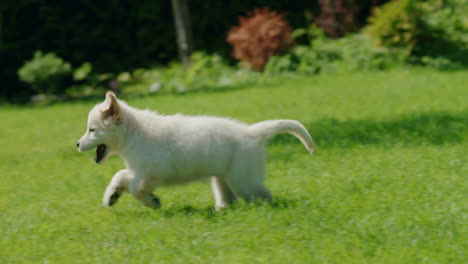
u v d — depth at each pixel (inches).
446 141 421.4
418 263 208.2
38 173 445.1
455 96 657.0
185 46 1112.2
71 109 891.4
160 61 1206.9
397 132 471.5
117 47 1205.7
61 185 390.0
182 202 320.2
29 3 1176.8
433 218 249.9
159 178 282.2
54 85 1075.9
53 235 268.7
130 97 952.9
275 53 1056.8
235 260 217.9
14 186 403.5
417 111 571.5
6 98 1111.6
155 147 280.2
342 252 220.7
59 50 1175.6
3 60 1142.3
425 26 1020.5
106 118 283.4
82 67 1102.4
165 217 281.3
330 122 546.6
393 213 263.1
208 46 1227.2
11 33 1179.9
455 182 311.3
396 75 905.5
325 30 1166.3
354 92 768.3
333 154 414.0
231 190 295.7
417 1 1055.0
